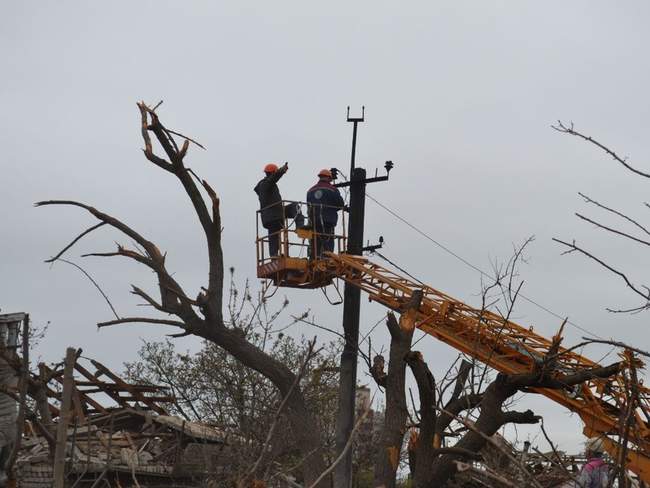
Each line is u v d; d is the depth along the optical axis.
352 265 39.41
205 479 23.45
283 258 42.00
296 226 42.50
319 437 31.64
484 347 35.25
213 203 31.97
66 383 14.26
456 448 22.64
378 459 24.81
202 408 35.47
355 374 36.00
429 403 22.83
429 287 37.81
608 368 27.47
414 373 22.98
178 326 31.70
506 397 25.97
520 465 12.70
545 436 14.46
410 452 27.23
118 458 35.47
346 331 38.16
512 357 34.78
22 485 33.19
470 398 22.75
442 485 24.50
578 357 32.44
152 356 40.19
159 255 31.81
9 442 29.91
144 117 31.47
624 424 13.34
